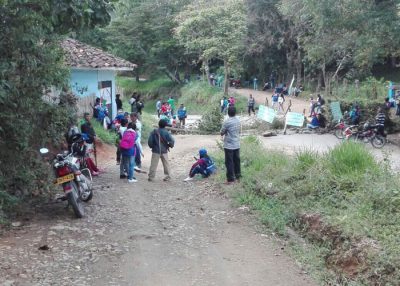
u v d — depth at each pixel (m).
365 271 5.61
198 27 44.16
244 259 6.39
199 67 59.69
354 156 8.88
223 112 34.97
